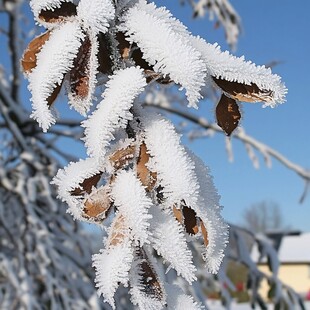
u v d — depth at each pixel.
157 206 0.30
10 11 1.68
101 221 0.30
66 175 0.30
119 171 0.29
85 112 0.28
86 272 1.65
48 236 1.56
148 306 0.29
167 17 0.30
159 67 0.27
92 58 0.28
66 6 0.29
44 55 0.28
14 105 1.75
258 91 0.29
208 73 0.28
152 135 0.29
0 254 1.52
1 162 1.66
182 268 0.29
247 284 1.72
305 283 11.19
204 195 0.31
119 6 0.29
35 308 1.42
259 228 16.41
